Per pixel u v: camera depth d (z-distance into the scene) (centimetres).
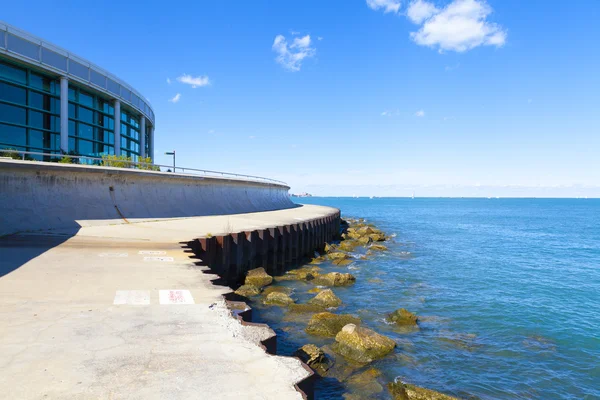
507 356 1042
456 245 3606
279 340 1027
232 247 1628
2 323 563
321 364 887
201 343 517
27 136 2633
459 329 1233
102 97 3294
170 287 792
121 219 1909
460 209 14888
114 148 3419
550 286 1948
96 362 449
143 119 4012
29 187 1570
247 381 416
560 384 902
